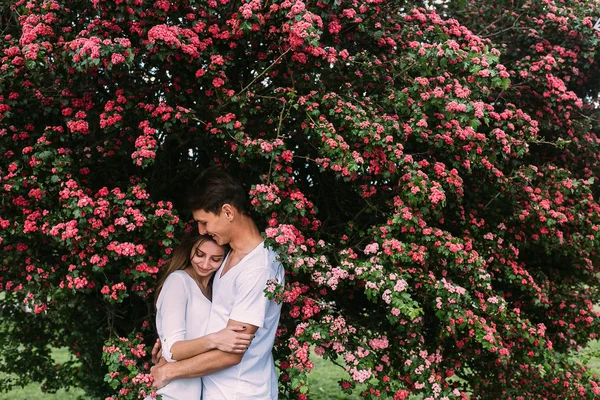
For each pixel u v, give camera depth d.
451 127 3.56
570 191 4.14
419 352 3.26
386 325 3.68
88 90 3.28
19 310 5.30
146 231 3.00
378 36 3.49
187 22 3.24
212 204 2.15
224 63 3.17
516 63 4.55
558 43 4.81
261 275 2.12
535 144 4.68
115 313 4.01
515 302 4.35
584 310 4.36
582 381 3.98
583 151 4.80
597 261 4.79
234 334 2.03
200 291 2.33
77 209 2.83
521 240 4.21
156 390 2.31
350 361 2.94
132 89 3.27
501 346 3.29
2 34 3.33
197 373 2.07
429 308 3.80
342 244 3.55
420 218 3.29
